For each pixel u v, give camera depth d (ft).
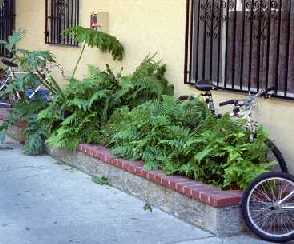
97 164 22.75
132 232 17.33
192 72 24.04
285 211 16.89
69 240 16.75
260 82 21.01
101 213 18.93
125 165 20.85
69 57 33.40
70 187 21.71
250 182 17.06
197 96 22.68
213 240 16.71
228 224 16.98
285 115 19.63
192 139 19.25
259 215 16.92
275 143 19.99
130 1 27.66
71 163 24.72
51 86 26.76
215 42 23.00
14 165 24.81
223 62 22.66
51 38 35.29
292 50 19.94
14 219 18.44
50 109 25.52
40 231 17.44
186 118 21.13
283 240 16.71
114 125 23.08
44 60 27.20
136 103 24.23
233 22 22.09
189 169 18.78
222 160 18.76
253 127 19.13
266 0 20.63
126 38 28.09
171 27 25.05
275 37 20.43
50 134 25.85
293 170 19.40
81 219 18.42
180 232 17.29
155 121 20.74
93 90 24.75
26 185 22.00
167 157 19.88
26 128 27.32
